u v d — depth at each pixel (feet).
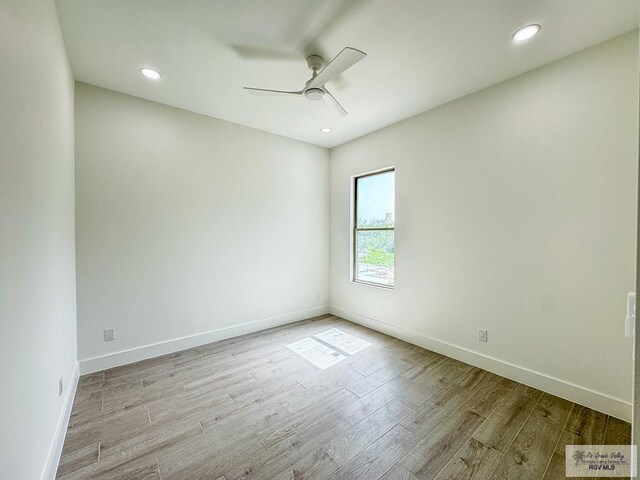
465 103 9.03
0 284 3.09
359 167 12.95
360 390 7.59
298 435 5.91
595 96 6.60
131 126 9.02
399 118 10.81
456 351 9.39
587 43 6.52
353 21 5.93
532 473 4.97
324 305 14.60
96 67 7.52
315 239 14.16
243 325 11.73
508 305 8.14
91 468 5.05
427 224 10.18
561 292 7.18
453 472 5.00
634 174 6.16
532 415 6.51
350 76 7.95
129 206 9.02
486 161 8.54
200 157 10.46
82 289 8.27
